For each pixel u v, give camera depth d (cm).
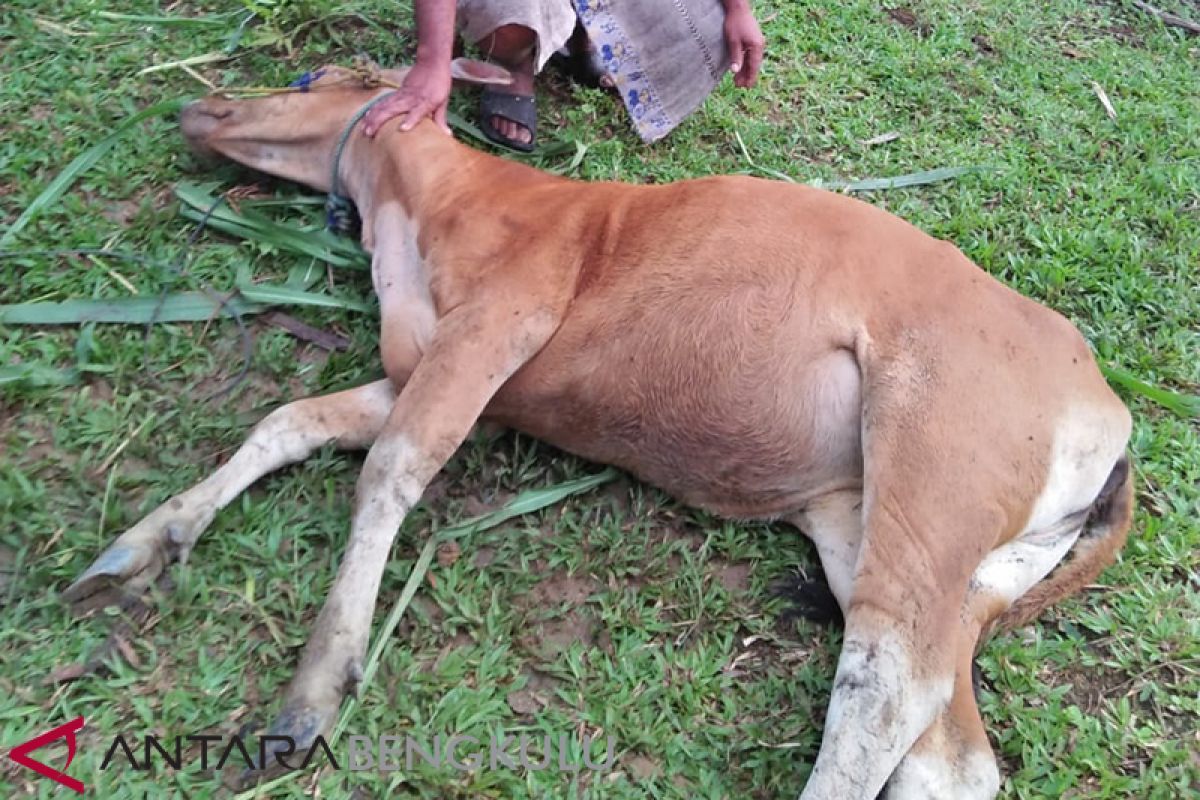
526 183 309
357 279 339
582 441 291
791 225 274
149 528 251
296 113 351
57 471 274
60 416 286
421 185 310
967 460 244
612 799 232
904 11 543
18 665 232
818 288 264
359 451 295
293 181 360
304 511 274
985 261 387
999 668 268
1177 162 463
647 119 405
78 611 243
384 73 360
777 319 264
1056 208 424
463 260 288
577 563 277
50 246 328
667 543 288
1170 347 368
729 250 272
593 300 279
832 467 272
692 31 397
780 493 280
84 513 266
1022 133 468
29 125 366
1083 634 283
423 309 295
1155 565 300
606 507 296
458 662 248
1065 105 492
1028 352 260
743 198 282
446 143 321
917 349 254
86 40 404
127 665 236
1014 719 259
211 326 317
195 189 352
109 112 375
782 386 264
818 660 266
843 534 276
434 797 226
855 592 237
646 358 272
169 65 392
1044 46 536
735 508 288
